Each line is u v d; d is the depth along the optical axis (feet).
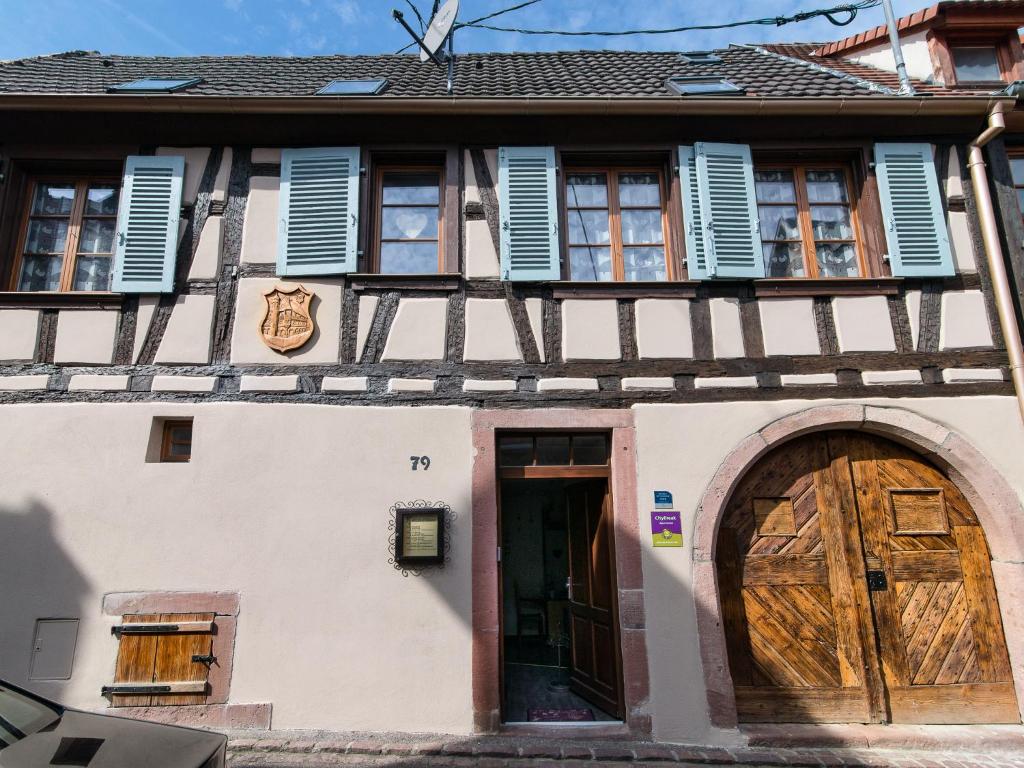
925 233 17.66
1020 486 16.10
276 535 15.53
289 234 17.46
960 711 15.61
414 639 15.11
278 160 18.19
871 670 15.76
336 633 15.12
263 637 15.05
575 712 16.35
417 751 14.01
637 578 15.55
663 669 15.08
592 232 18.40
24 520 15.47
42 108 17.03
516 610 25.88
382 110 17.37
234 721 14.62
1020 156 19.03
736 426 16.42
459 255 17.51
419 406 16.37
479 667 14.99
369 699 14.83
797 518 16.60
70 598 15.12
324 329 16.94
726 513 16.56
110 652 14.93
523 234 17.52
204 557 15.39
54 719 8.91
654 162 18.88
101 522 15.49
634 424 16.37
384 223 18.28
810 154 18.79
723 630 15.56
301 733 14.52
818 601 16.16
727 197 17.89
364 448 16.05
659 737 14.73
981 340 17.08
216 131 17.89
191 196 17.80
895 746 14.66
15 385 16.30
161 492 15.67
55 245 17.90
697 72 22.44
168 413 16.16
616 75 22.15
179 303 17.01
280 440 16.02
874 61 24.06
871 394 16.65
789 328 17.13
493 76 22.62
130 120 17.48
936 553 16.46
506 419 16.29
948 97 17.56
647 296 17.26
